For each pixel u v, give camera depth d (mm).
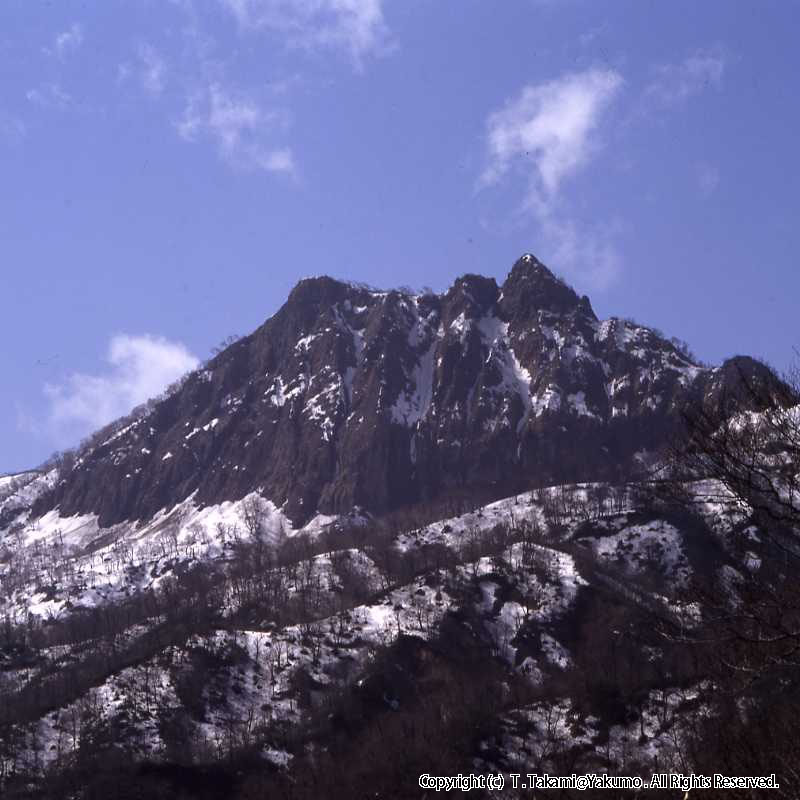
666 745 106688
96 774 150500
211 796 151125
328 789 147250
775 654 38812
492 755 141750
